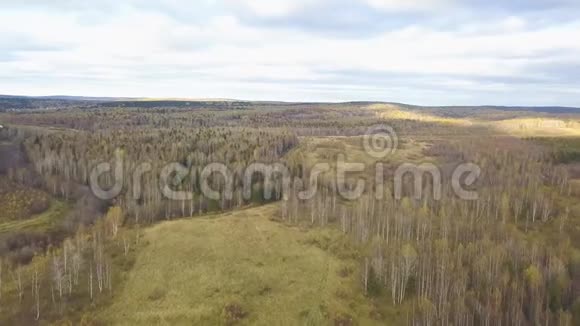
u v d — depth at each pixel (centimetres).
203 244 10194
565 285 8481
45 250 10250
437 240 10131
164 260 9400
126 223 11831
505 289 8212
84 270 8825
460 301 7675
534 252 9350
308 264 9400
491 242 9888
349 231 11119
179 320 7431
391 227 11369
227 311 7631
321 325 7462
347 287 8612
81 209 12525
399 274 8500
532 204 12575
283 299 8125
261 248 10088
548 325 7669
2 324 7206
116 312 7625
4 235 10781
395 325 7681
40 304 7706
